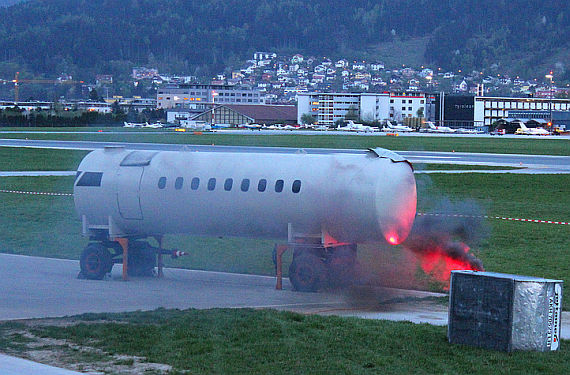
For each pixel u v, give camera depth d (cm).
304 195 5525
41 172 15912
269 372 3350
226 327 4078
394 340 3909
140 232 6203
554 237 8350
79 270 6419
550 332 3781
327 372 3362
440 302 5347
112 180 6069
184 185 5888
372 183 5394
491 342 3772
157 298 5150
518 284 3725
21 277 5947
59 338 3797
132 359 3488
